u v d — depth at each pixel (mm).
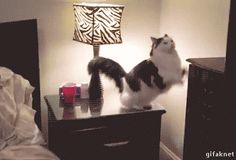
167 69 1671
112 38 1862
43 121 2186
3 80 1637
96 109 1831
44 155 1389
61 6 2061
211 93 1264
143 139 1844
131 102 1790
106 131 1772
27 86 1791
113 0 2137
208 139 1301
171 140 2230
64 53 2129
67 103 1913
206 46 1769
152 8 2242
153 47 1688
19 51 1898
